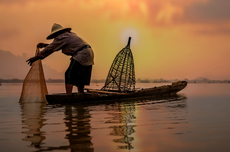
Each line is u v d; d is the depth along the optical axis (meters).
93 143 2.14
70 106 4.89
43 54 5.51
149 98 6.74
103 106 4.86
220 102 5.62
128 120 3.22
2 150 1.97
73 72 5.51
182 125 2.88
